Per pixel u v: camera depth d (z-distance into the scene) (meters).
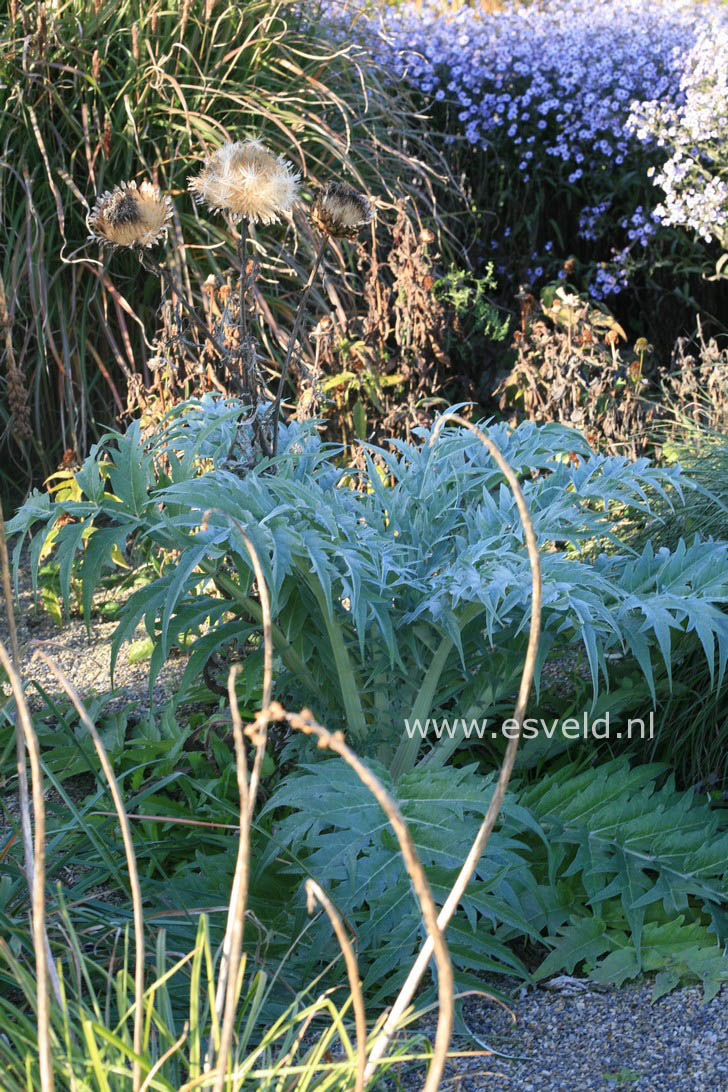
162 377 4.02
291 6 5.67
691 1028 1.94
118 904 2.24
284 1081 1.61
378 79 5.95
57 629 3.72
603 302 6.08
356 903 2.05
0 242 4.69
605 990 2.08
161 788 2.68
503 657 2.42
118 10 5.10
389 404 4.53
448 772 2.24
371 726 2.52
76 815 2.10
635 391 4.30
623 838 2.35
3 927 1.97
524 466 2.63
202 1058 1.71
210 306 4.18
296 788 2.20
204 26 5.11
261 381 2.88
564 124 6.04
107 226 2.46
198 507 2.25
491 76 5.98
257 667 2.59
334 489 2.66
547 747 2.68
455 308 4.99
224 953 1.43
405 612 2.41
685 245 5.60
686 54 5.71
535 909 2.25
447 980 1.15
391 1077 1.81
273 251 4.98
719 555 2.44
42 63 4.70
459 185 5.75
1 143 4.80
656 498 3.12
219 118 5.11
